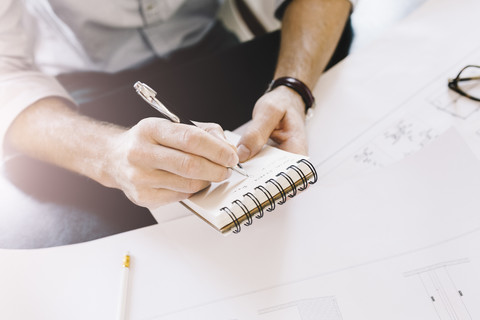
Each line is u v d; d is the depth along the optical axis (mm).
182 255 451
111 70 858
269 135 492
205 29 900
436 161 461
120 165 449
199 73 696
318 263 421
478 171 440
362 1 747
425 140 509
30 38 829
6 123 594
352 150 522
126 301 425
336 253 424
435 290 384
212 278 429
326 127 558
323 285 405
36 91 618
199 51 867
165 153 398
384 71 617
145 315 414
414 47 639
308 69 605
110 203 525
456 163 453
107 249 467
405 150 505
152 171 420
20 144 598
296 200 470
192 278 432
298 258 428
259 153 460
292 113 528
